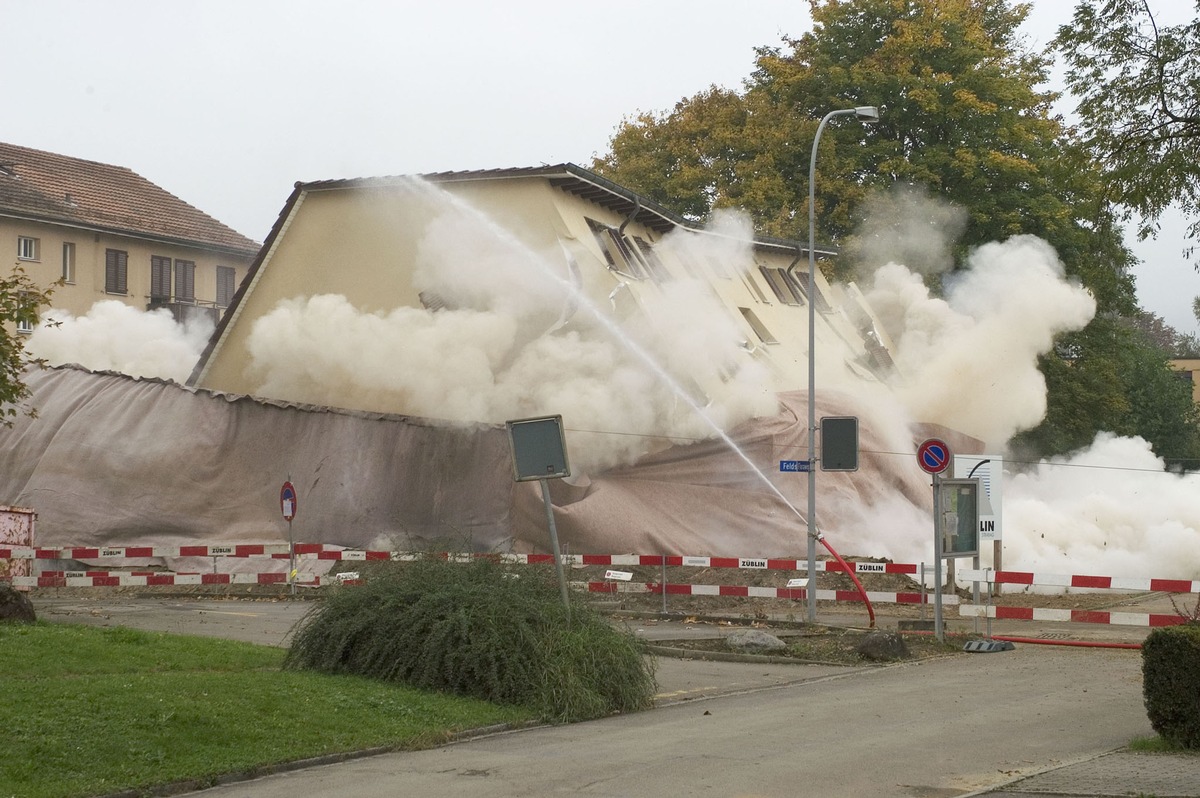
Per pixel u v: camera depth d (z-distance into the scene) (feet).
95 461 95.91
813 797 31.81
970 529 66.85
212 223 179.83
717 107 171.63
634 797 31.91
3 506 84.94
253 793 32.76
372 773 35.17
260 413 95.66
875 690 50.39
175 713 37.37
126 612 73.72
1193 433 227.20
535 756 37.45
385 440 91.97
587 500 88.89
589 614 47.21
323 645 47.21
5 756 32.37
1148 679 37.65
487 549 88.69
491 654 44.55
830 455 71.10
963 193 158.40
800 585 77.05
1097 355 162.91
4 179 155.33
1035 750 37.68
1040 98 164.76
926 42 158.92
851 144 162.09
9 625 53.42
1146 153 56.59
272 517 93.50
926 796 31.86
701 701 48.37
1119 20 57.00
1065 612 66.28
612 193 97.25
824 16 167.43
